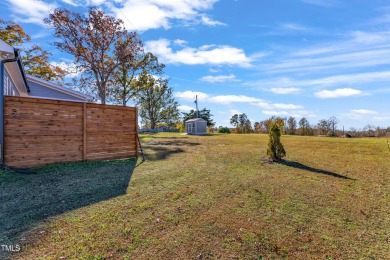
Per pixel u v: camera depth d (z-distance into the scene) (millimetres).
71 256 2465
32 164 5930
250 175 5672
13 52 5871
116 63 20578
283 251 2701
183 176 5500
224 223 3266
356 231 3186
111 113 7457
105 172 5766
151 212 3535
